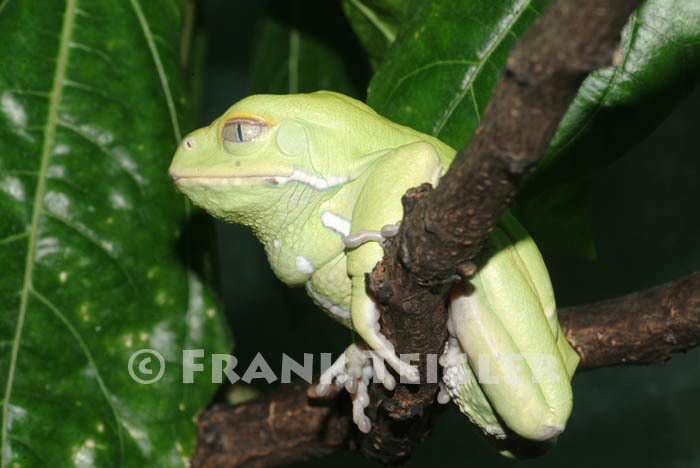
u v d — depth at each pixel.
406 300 0.26
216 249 0.35
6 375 0.33
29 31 0.34
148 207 0.34
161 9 0.35
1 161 0.33
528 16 0.31
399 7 0.35
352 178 0.29
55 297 0.33
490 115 0.23
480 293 0.28
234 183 0.29
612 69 0.30
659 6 0.30
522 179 0.24
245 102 0.29
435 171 0.28
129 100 0.34
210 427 0.36
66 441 0.33
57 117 0.33
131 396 0.33
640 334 0.32
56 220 0.33
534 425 0.29
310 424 0.35
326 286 0.30
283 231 0.30
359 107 0.30
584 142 0.30
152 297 0.34
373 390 0.30
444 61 0.31
